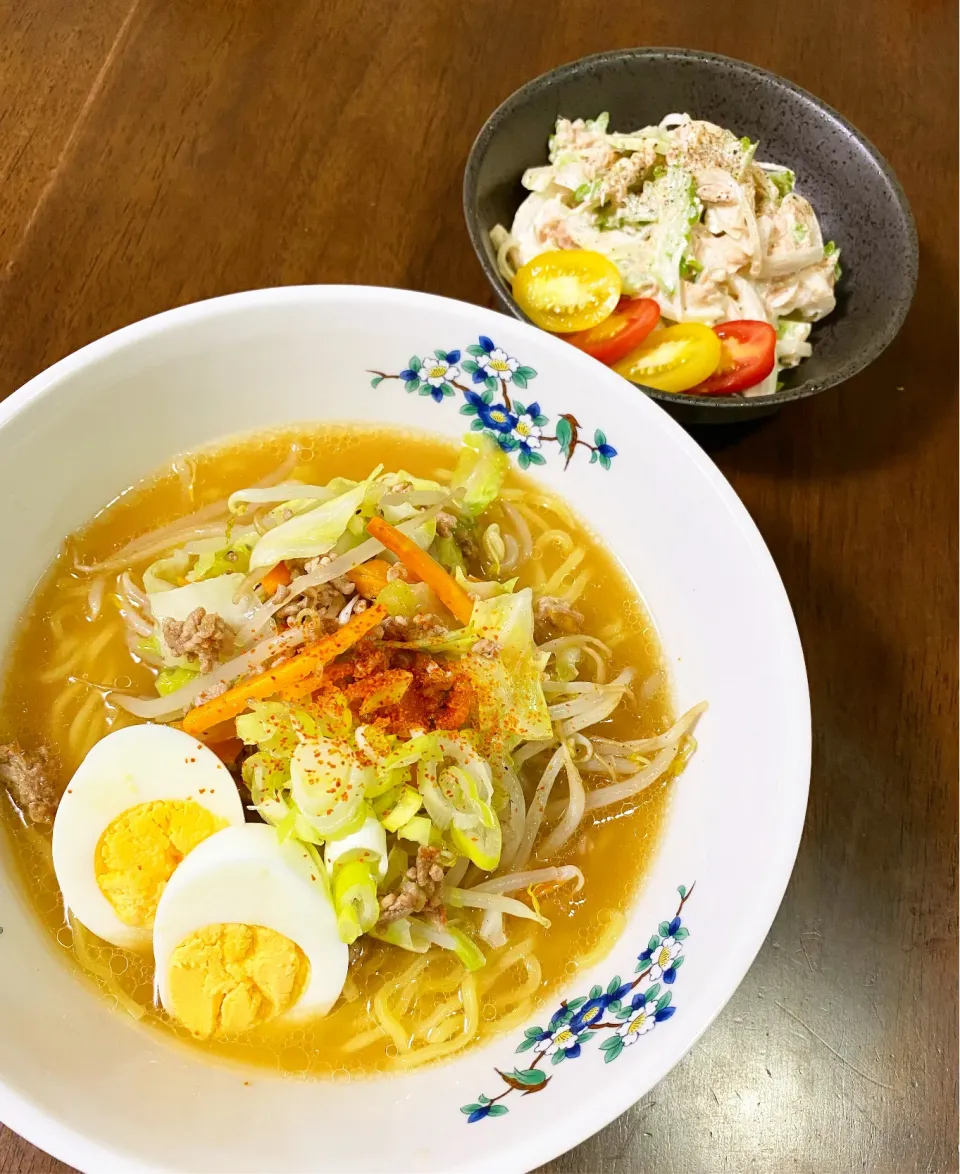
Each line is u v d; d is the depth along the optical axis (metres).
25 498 0.28
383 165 0.40
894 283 0.37
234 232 0.38
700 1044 0.29
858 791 0.32
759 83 0.40
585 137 0.40
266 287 0.37
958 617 0.35
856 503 0.36
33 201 0.37
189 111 0.40
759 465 0.37
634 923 0.27
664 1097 0.28
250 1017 0.25
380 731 0.26
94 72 0.40
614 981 0.26
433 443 0.33
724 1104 0.28
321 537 0.29
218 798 0.26
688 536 0.29
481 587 0.30
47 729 0.29
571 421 0.31
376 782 0.26
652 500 0.30
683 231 0.38
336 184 0.39
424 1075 0.25
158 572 0.30
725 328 0.38
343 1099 0.25
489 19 0.44
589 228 0.39
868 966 0.30
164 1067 0.24
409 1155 0.23
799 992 0.30
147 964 0.26
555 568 0.32
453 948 0.26
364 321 0.30
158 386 0.30
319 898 0.25
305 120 0.40
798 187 0.41
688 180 0.39
